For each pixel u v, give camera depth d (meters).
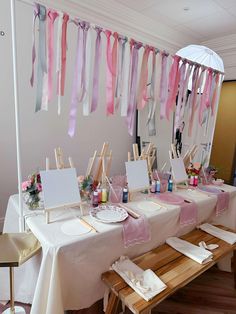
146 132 3.55
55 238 1.14
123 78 1.63
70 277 1.16
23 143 2.56
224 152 3.79
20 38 2.35
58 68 1.37
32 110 2.56
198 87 2.21
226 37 3.53
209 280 1.97
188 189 2.02
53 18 1.28
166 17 3.02
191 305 1.70
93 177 1.66
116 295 1.16
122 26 2.96
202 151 2.85
